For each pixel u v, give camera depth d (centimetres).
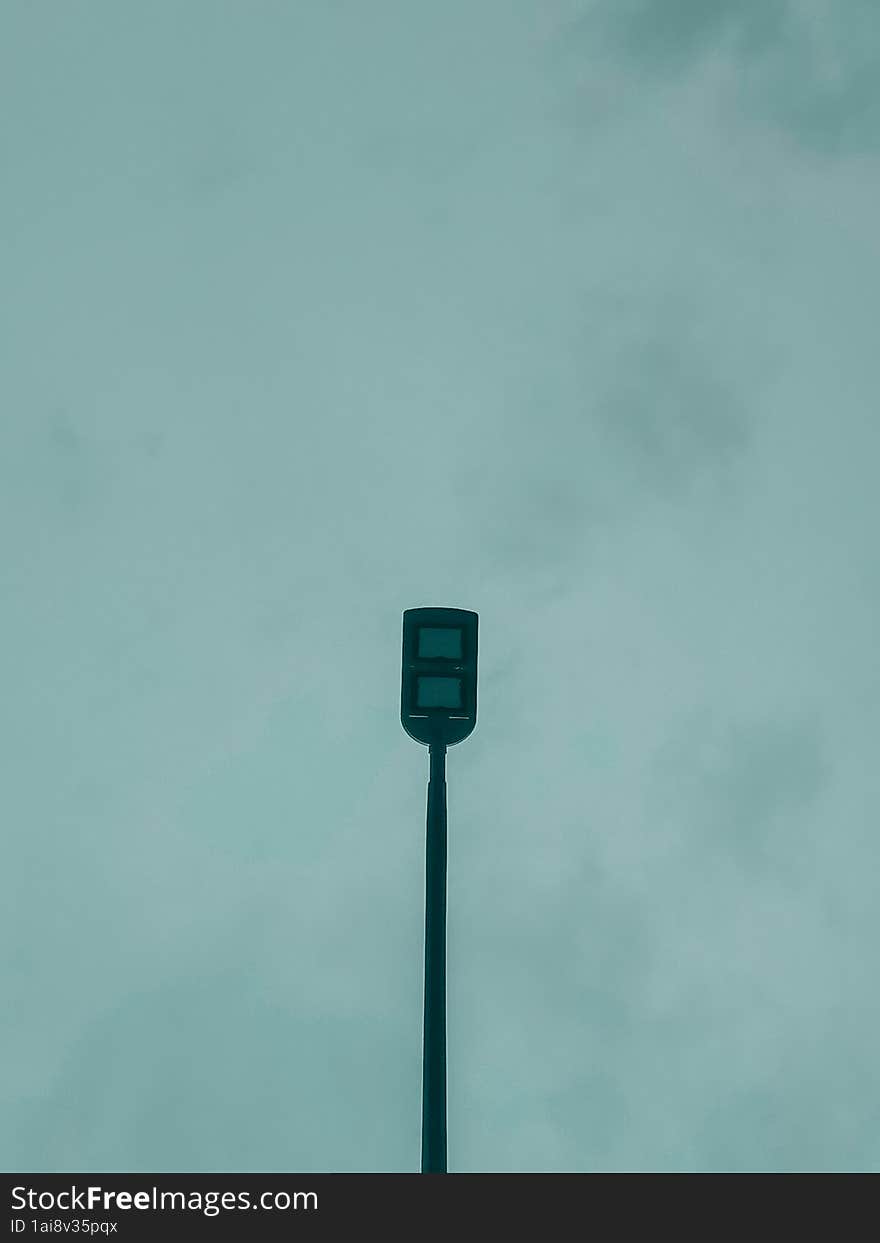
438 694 970
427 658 980
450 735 966
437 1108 835
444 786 949
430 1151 822
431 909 906
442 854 923
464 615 1000
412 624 995
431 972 884
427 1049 858
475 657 987
